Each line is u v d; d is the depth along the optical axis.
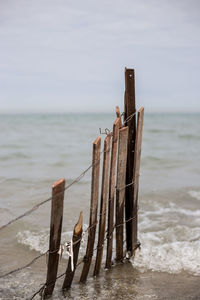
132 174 5.17
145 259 5.71
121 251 5.43
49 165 15.29
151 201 9.65
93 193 4.40
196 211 8.80
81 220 4.36
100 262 5.06
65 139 26.83
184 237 6.95
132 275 5.20
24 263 5.70
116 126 4.57
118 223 5.11
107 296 4.61
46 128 38.78
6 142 24.16
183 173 13.74
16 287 4.85
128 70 4.86
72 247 4.30
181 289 4.82
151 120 60.19
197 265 5.59
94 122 52.78
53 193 3.85
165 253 6.00
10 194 10.16
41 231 7.21
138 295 4.64
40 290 4.37
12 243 6.59
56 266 4.27
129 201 5.30
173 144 24.00
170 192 10.59
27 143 23.70
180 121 55.69
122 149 4.72
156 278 5.13
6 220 7.87
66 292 4.68
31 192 10.42
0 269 5.45
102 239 4.86
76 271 5.41
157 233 7.14
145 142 25.25
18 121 55.41
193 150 20.78
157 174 13.48
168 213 8.61
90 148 21.36
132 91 4.91
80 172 13.84
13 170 13.95
